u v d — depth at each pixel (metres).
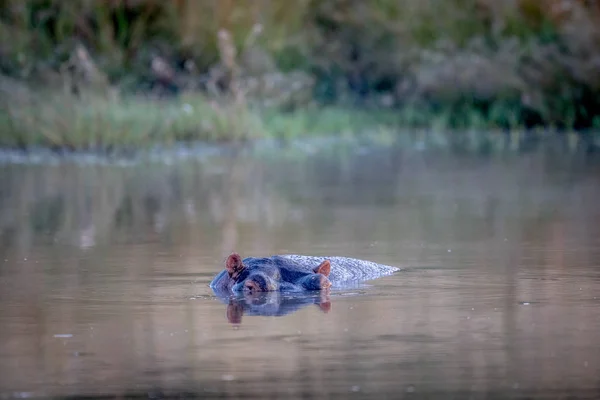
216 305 33.28
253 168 81.81
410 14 117.69
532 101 111.25
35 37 101.06
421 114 113.56
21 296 34.97
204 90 103.38
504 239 47.81
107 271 39.88
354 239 48.38
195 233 50.50
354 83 116.62
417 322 30.53
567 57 112.81
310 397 23.59
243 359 26.62
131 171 78.31
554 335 28.83
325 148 97.19
